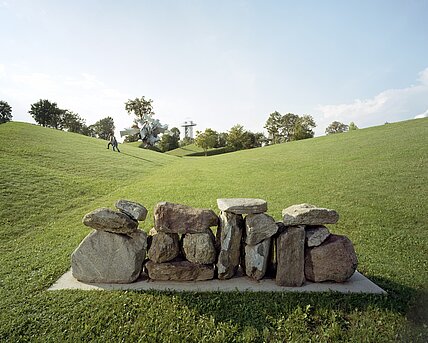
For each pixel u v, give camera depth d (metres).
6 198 10.19
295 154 23.83
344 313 3.89
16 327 3.66
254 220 4.84
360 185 12.05
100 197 12.58
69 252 6.37
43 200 10.84
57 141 26.19
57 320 3.79
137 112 49.62
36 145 21.80
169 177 17.88
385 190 11.08
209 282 4.77
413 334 3.45
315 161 19.03
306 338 3.43
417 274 5.23
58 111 74.50
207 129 62.94
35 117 71.56
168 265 4.80
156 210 4.94
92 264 4.82
